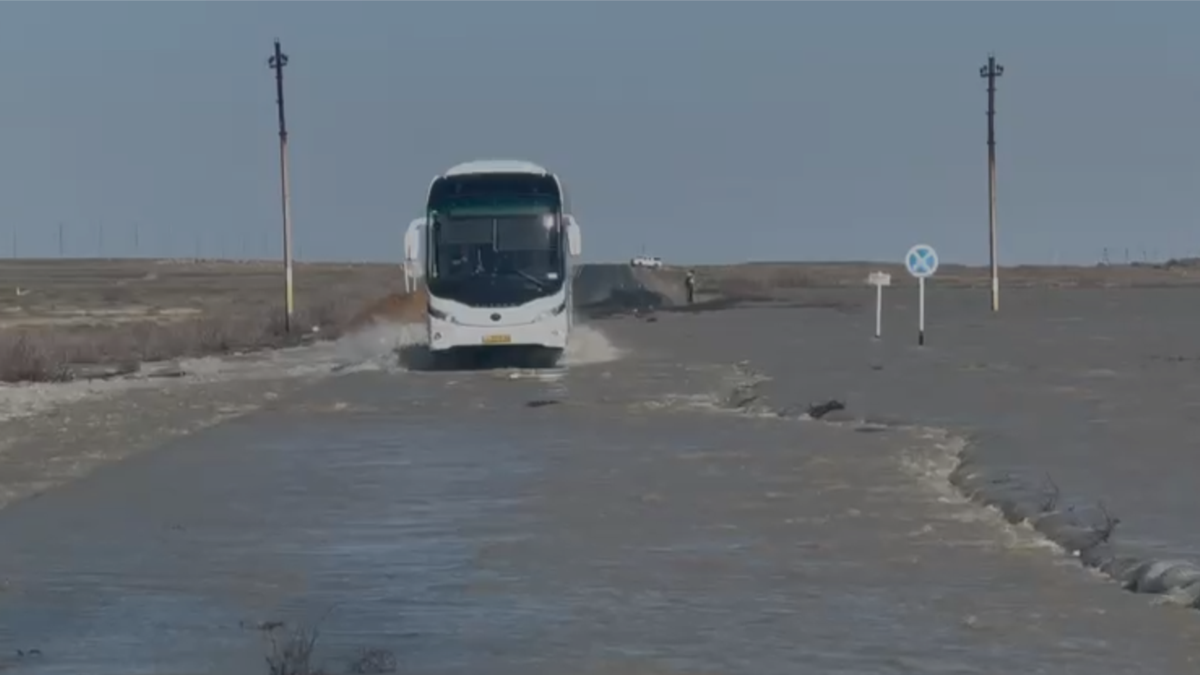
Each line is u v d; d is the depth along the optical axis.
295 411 103.19
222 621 41.50
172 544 53.47
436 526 56.28
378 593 44.78
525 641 38.62
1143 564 45.12
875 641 38.16
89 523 58.22
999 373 124.62
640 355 154.75
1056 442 76.25
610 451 77.94
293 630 40.12
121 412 103.81
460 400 109.00
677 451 77.38
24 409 106.31
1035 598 42.81
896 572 46.62
